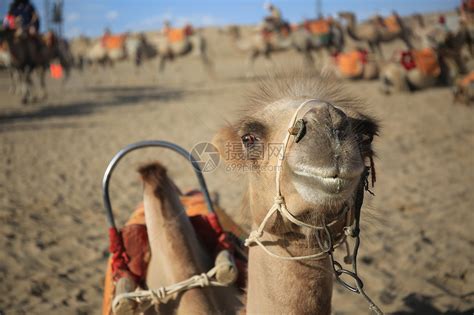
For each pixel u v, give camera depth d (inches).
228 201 307.4
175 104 761.6
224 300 117.1
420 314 184.2
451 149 431.2
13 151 479.5
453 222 270.7
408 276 212.8
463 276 212.5
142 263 127.7
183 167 402.0
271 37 1147.3
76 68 1547.7
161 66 1295.5
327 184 73.0
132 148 127.3
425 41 848.3
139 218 144.6
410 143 456.8
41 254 244.5
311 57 1126.4
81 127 603.8
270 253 87.3
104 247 254.5
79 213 304.7
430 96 693.9
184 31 1275.8
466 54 775.7
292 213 80.7
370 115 95.2
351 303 193.2
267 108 89.7
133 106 770.8
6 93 957.2
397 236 254.2
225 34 2046.0
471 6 732.0
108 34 1472.7
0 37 781.3
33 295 205.8
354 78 882.1
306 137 75.7
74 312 193.6
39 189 355.9
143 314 116.5
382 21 1219.9
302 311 88.4
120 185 363.6
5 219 290.5
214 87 952.3
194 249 125.3
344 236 87.2
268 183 84.2
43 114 709.9
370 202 101.7
